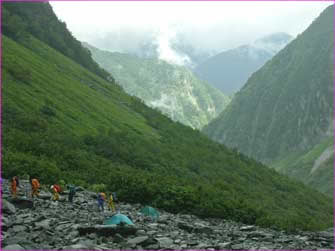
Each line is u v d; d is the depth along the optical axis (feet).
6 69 456.86
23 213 76.02
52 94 476.95
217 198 157.48
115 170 252.42
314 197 588.91
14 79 444.96
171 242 60.80
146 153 400.26
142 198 148.46
